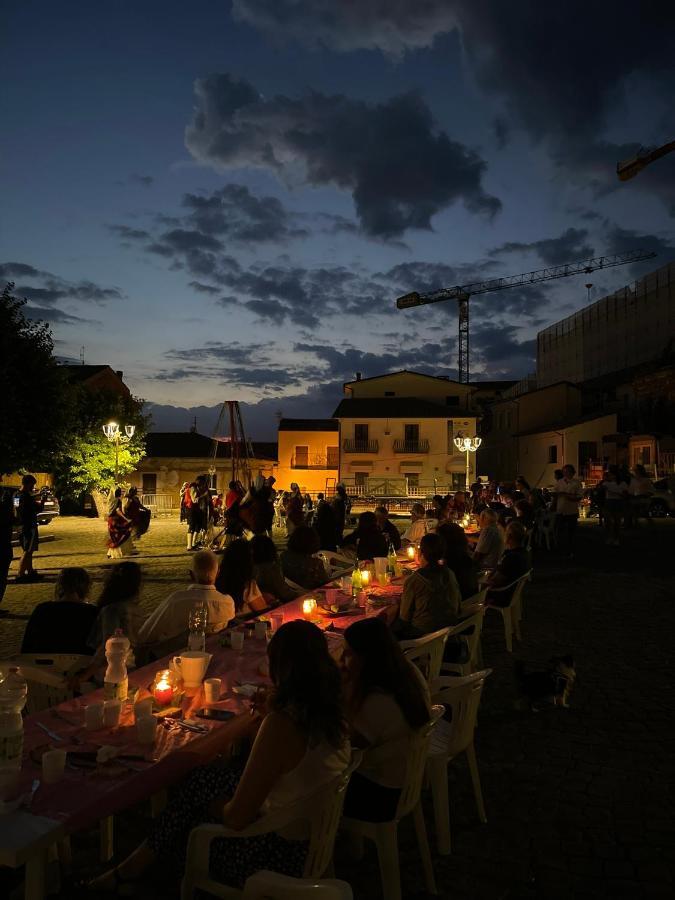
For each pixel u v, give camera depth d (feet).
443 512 48.24
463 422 168.14
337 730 9.33
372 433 170.19
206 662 13.05
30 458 69.67
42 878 8.03
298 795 9.16
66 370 75.31
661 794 14.67
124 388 158.20
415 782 11.03
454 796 14.82
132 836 13.33
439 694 13.00
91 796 8.57
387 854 10.68
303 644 9.42
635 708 20.07
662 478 104.47
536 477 157.99
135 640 17.20
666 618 32.01
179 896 11.01
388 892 10.66
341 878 11.91
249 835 8.94
